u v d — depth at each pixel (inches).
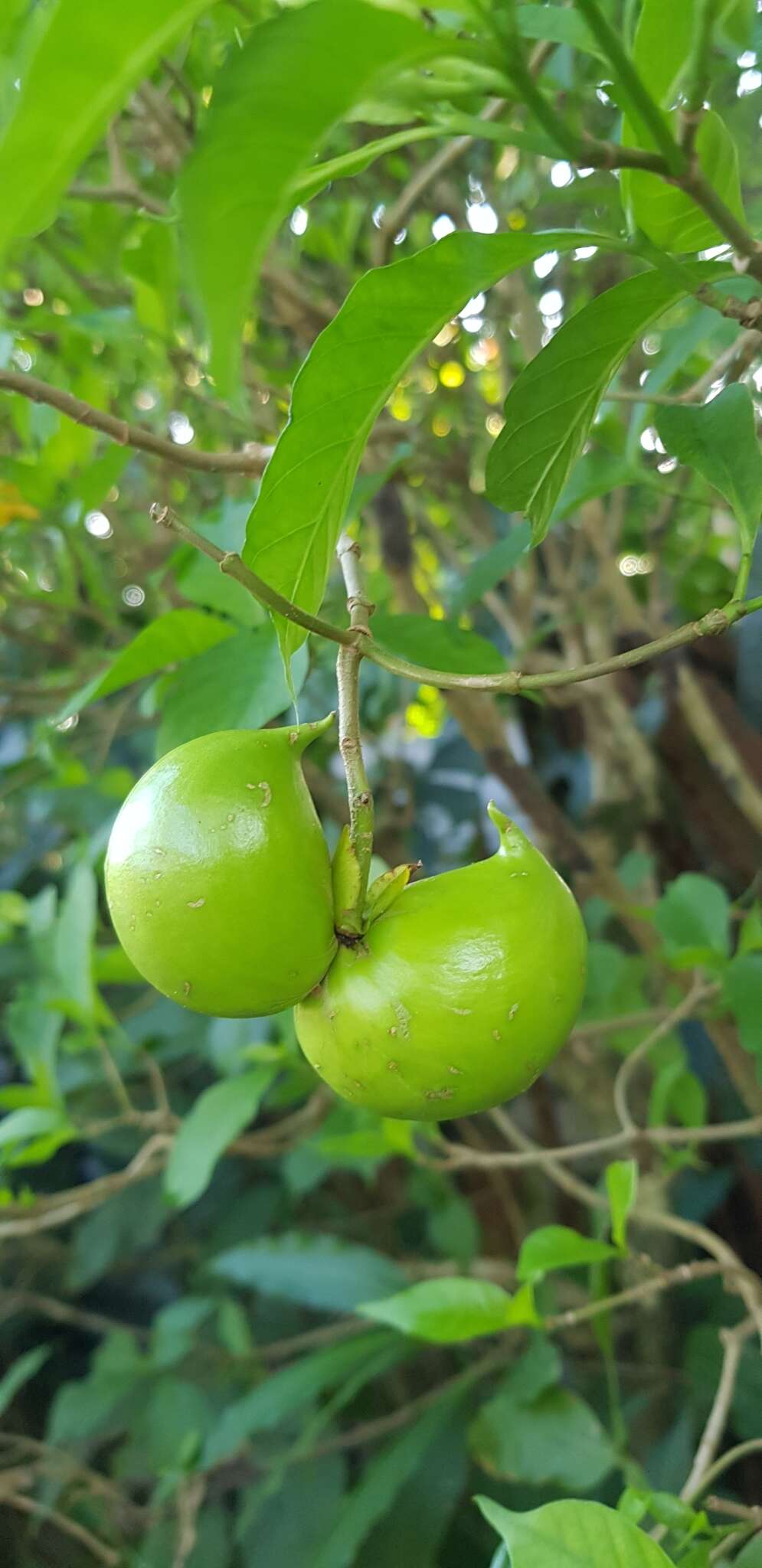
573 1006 7.5
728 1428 16.9
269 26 4.2
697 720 17.9
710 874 21.4
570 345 7.3
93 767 23.4
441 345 18.6
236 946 7.1
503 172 19.3
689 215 7.1
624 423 15.7
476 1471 18.1
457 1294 11.4
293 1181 18.9
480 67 4.8
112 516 20.8
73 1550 20.8
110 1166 25.8
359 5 4.2
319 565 7.5
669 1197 18.2
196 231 4.1
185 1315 19.8
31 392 9.4
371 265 17.6
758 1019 13.2
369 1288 17.6
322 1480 17.9
